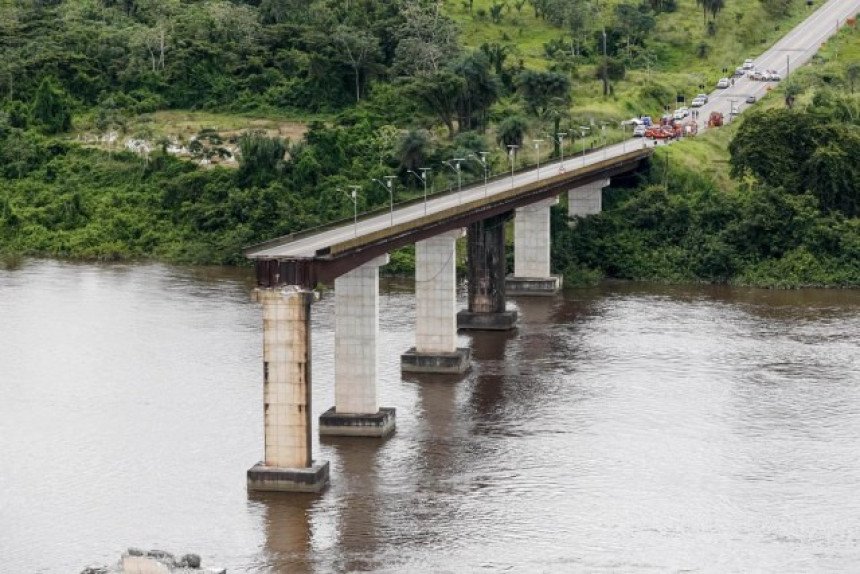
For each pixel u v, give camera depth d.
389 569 194.12
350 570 194.00
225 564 195.75
